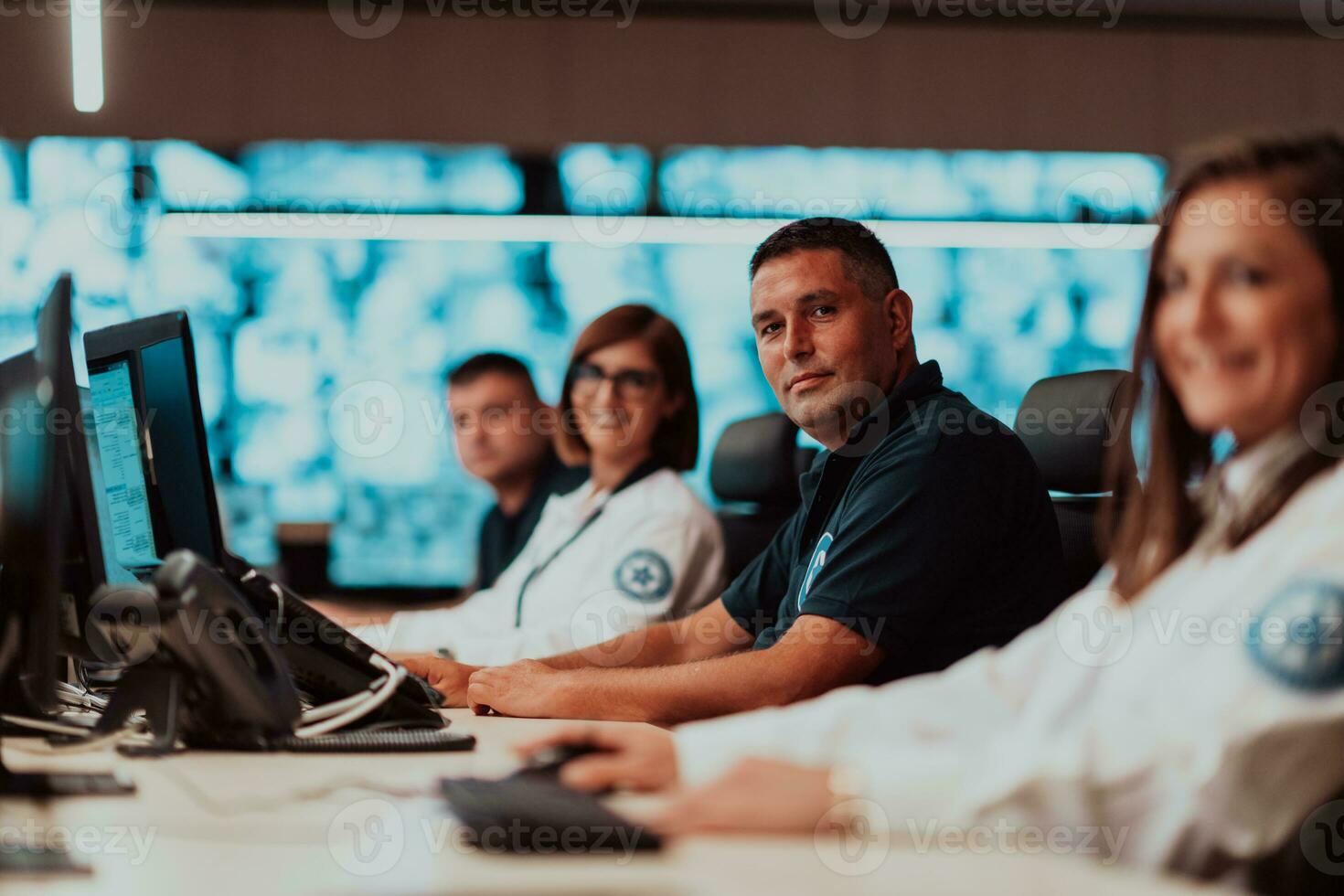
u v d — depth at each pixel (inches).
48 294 44.7
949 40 192.4
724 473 107.6
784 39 191.2
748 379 193.9
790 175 191.9
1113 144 193.5
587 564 106.3
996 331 192.2
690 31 190.4
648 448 109.1
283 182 187.6
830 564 65.5
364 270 191.0
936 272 192.4
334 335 191.0
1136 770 27.1
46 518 42.2
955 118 192.4
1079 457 77.5
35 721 43.6
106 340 55.1
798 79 191.5
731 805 28.1
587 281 192.9
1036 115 192.9
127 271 186.1
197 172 186.4
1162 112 193.6
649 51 189.8
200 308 187.8
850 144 191.9
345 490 189.9
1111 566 37.0
